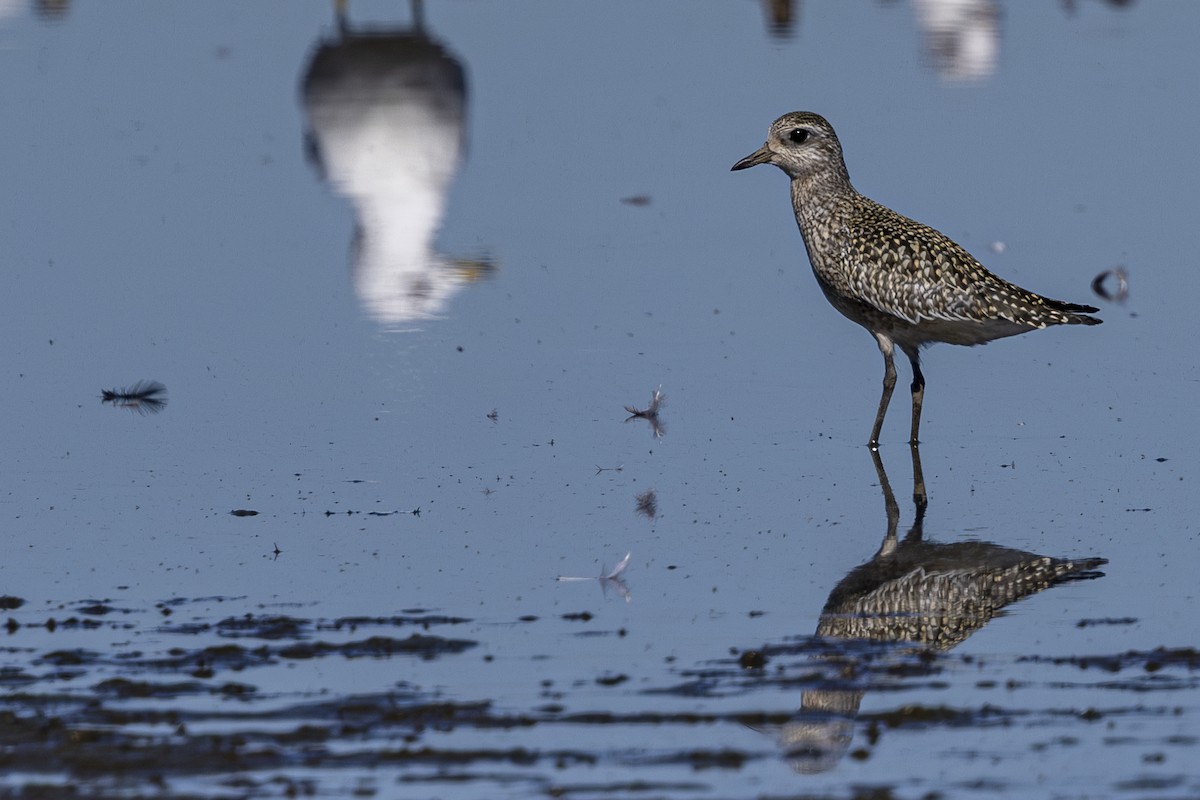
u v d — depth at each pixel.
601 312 17.72
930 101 24.20
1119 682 9.85
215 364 16.31
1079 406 15.34
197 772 8.80
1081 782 8.68
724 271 18.78
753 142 22.81
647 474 13.84
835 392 15.82
